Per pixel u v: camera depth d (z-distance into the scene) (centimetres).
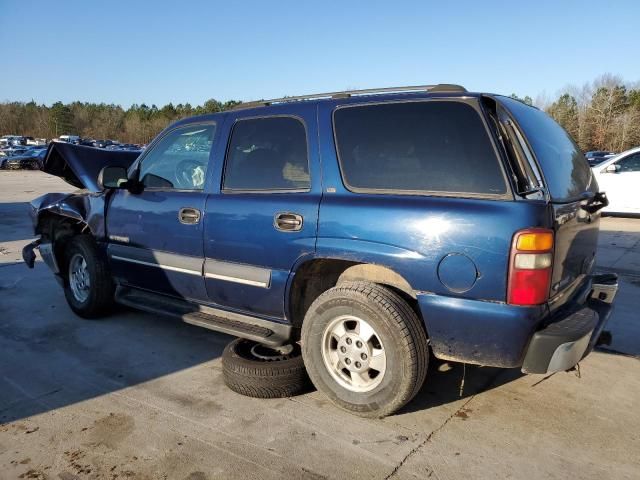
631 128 7100
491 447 274
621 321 472
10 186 2119
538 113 330
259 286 332
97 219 452
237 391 329
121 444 279
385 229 279
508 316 252
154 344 423
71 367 378
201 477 251
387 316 275
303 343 313
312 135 320
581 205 293
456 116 275
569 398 327
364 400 292
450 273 262
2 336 441
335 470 255
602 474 252
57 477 252
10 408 318
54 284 610
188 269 373
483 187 262
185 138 396
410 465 259
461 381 351
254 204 334
